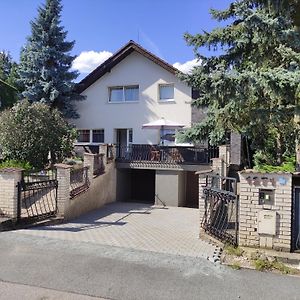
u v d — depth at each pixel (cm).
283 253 553
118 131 1992
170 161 1514
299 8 959
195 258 555
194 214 1163
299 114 825
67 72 1967
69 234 707
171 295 420
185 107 1800
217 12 1291
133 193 1762
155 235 729
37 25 1970
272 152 1252
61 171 896
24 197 871
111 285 444
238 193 609
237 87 824
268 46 1020
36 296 409
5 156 1288
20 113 1303
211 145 1411
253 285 454
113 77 1959
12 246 597
